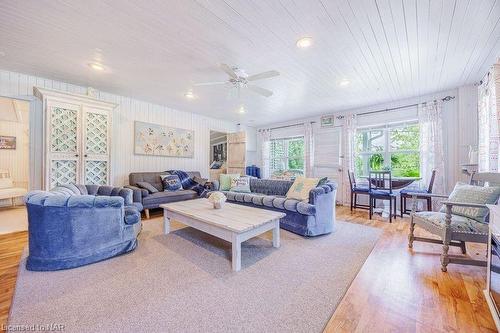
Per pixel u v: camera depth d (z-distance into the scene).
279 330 1.24
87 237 1.99
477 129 3.53
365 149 5.05
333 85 3.55
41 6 1.77
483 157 3.11
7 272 1.87
